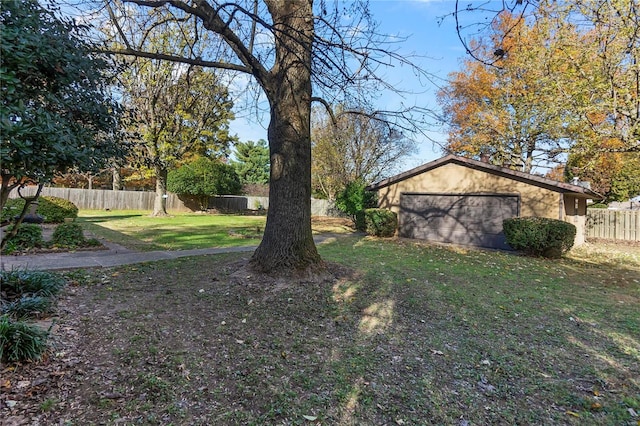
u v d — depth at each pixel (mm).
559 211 11016
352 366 3123
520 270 7980
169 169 20406
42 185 2607
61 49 2734
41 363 2811
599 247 13219
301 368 3051
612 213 16391
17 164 2291
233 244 10312
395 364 3199
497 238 12016
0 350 2600
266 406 2500
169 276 5875
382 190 14844
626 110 9484
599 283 6961
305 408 2496
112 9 5340
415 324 4203
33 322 3594
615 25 8242
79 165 2775
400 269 7180
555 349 3639
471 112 19188
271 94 5492
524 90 16609
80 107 3012
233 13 4293
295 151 5445
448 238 13055
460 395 2736
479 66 17688
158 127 16203
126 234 12047
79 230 8797
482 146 19359
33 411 2258
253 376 2879
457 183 12914
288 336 3699
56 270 6051
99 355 3080
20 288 4059
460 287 5969
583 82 10781
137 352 3162
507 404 2643
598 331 4184
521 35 11789
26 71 2459
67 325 3658
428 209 13578
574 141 15008
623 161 15500
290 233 5449
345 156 23969
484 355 3447
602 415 2529
